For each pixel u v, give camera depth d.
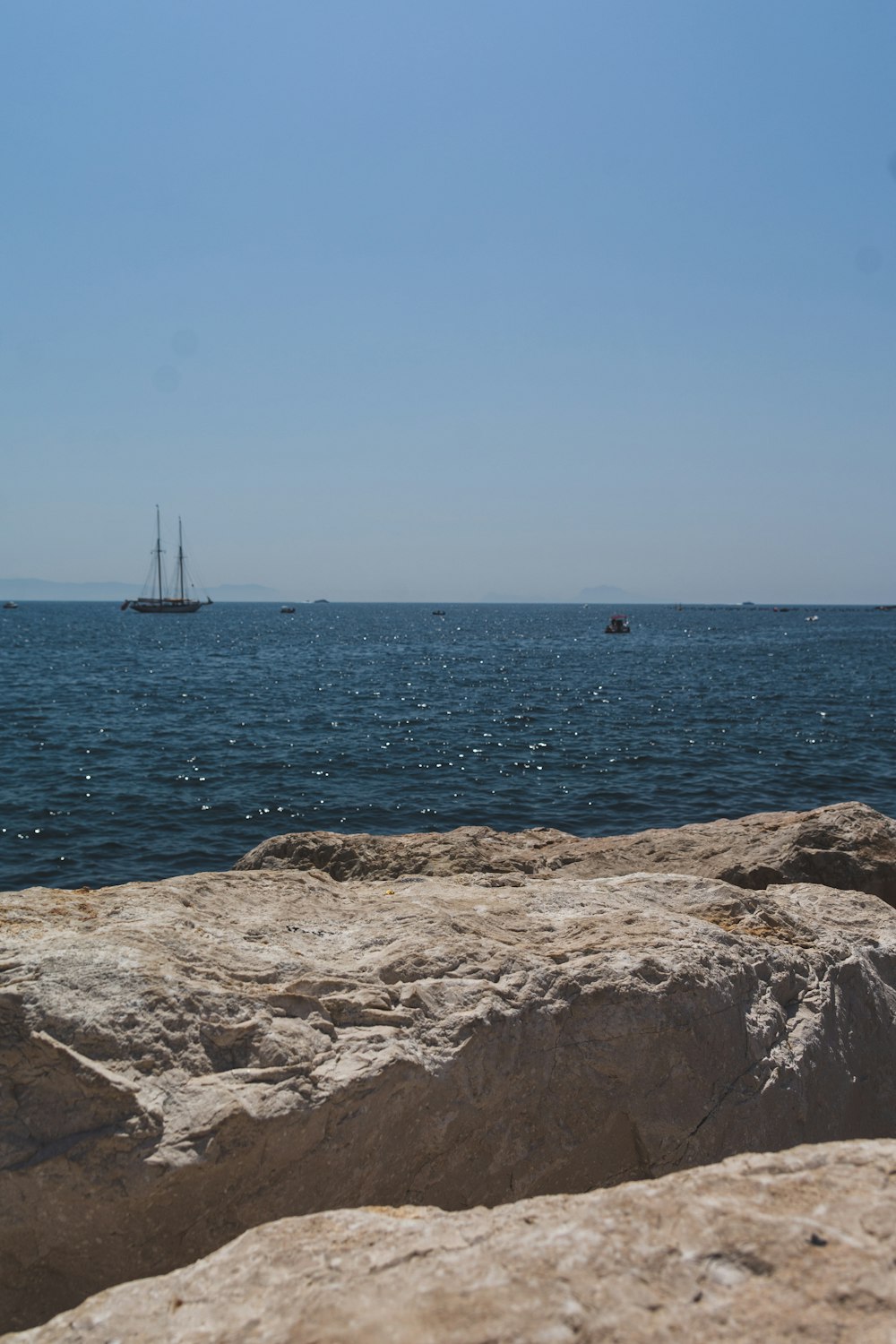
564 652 89.12
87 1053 4.25
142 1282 2.88
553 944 5.93
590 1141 5.17
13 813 20.67
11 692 45.97
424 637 118.19
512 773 26.80
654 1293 2.46
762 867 9.38
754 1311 2.36
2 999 4.28
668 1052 5.40
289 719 37.44
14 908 5.57
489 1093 4.92
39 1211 4.01
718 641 116.44
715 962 5.85
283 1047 4.55
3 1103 4.15
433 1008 5.05
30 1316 4.07
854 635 137.88
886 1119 6.33
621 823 21.44
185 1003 4.55
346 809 22.11
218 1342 2.49
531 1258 2.64
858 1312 2.33
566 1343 2.28
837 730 36.00
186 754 28.58
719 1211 2.80
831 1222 2.74
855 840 9.88
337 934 5.93
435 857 10.08
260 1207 4.29
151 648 87.75
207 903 6.21
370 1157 4.56
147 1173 4.01
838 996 6.39
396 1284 2.61
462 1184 4.84
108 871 17.17
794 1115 5.66
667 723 37.81
